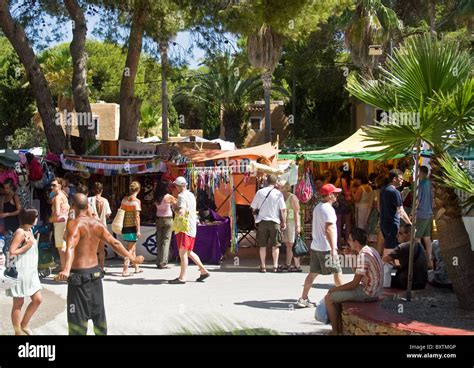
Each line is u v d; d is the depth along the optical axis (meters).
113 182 16.05
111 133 34.19
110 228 13.30
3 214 11.83
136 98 19.09
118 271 12.06
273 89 41.72
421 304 7.25
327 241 8.34
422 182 11.29
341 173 16.84
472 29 28.53
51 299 9.33
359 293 6.75
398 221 10.23
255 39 25.33
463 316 6.59
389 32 26.64
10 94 33.69
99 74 46.09
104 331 6.15
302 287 10.27
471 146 6.77
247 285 10.48
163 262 12.45
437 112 6.40
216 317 4.48
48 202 12.98
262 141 45.81
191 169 13.65
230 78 40.50
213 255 12.96
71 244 5.96
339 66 37.12
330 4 19.39
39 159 14.18
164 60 19.45
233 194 13.43
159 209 12.45
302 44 36.59
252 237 15.26
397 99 7.05
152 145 16.19
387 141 6.75
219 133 46.47
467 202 6.88
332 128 39.66
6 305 8.73
